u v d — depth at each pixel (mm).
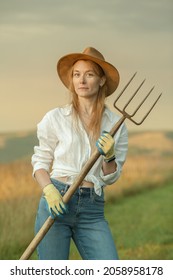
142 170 9023
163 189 8977
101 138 4203
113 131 4266
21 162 8359
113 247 4301
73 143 4301
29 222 7680
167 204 8805
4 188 7926
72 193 4219
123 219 8719
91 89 4355
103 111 4434
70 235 4375
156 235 8508
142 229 8602
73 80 4391
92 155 4211
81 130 4316
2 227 7547
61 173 4312
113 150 4219
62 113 4352
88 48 4395
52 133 4340
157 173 9070
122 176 8906
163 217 8742
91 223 4332
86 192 4289
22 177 8086
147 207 8852
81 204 4289
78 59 4387
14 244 7535
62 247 4355
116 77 4402
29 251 4289
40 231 4281
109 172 4309
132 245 8219
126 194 8883
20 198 7840
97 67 4375
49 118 4336
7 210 7648
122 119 4285
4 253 7461
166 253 7953
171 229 8586
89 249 4328
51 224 4270
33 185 7992
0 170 8180
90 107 4402
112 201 8766
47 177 4324
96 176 4363
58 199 4227
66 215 4301
